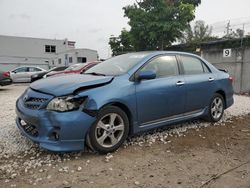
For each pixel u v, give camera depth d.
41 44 45.16
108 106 4.21
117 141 4.36
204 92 5.83
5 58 43.38
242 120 6.68
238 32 16.95
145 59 4.95
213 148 4.68
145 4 22.75
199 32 24.44
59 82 4.33
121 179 3.49
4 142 4.67
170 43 22.41
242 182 3.47
